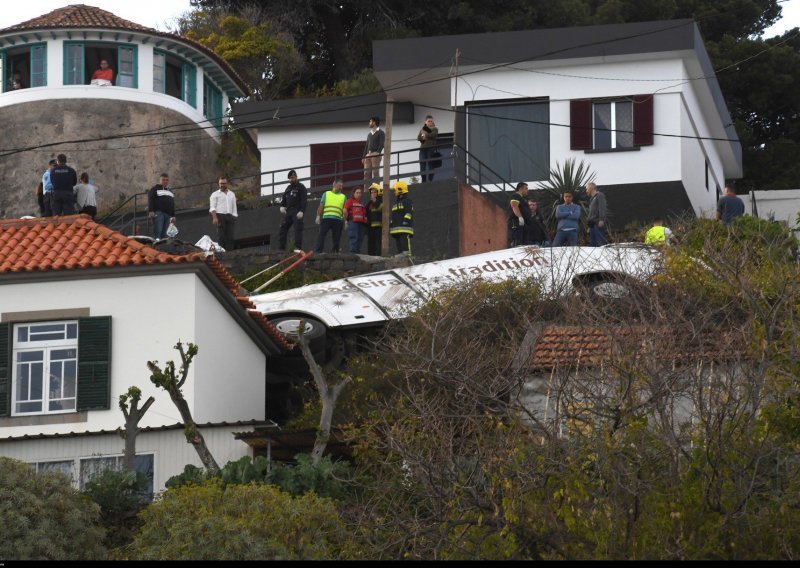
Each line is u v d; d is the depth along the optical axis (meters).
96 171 114.06
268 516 47.25
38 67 115.44
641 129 94.69
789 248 59.19
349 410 59.31
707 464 40.12
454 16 137.75
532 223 81.38
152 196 84.31
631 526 39.12
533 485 40.53
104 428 60.59
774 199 107.25
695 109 100.19
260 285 79.25
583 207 88.75
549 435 41.94
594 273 66.56
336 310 68.31
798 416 41.19
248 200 96.62
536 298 61.84
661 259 56.50
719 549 38.72
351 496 51.50
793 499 39.25
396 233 82.06
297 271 80.00
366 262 80.75
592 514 39.31
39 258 63.28
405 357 54.12
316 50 146.75
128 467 52.34
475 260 70.06
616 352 44.06
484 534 40.97
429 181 93.56
